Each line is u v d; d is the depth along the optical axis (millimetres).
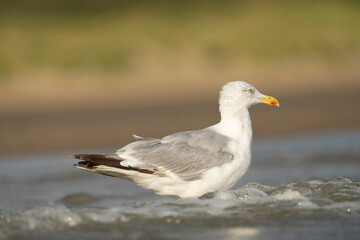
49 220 7785
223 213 8000
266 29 34344
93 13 37781
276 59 31641
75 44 32062
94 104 25094
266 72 30453
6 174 13391
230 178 8820
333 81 28891
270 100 9281
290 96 25797
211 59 31234
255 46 32531
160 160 8641
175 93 26875
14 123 21688
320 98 24625
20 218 7805
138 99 25938
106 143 17234
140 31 33750
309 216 7836
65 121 21500
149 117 21500
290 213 7969
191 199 8680
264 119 20266
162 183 8734
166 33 33500
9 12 38469
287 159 13391
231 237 7086
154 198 10375
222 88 9375
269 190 9195
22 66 29656
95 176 12789
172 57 31281
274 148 15102
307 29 34625
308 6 37312
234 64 30922
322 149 14422
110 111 23297
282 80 29578
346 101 23375
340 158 13141
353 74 30094
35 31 34156
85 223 7688
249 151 9094
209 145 8789
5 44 31797
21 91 27422
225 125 9133
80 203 10117
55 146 17125
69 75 29188
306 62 31578
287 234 7172
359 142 15117
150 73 29812
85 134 18766
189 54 31547
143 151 8672
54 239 7168
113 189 11336
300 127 18500
